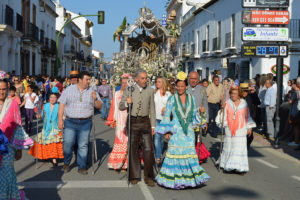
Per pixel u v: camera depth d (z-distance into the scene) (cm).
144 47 1812
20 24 2842
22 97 1410
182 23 4338
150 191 606
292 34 2105
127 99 646
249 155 934
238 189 623
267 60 2144
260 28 1018
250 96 1008
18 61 2900
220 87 1236
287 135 1163
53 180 667
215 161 847
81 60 6481
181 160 612
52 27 4359
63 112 759
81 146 714
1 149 414
